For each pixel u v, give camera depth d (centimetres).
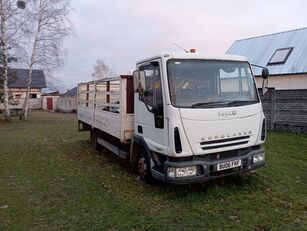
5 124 2352
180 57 590
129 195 627
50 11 2600
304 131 1327
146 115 651
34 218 528
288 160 895
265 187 652
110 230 476
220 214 524
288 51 2045
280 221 493
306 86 1875
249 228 470
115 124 805
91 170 843
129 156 785
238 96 619
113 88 832
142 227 482
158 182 676
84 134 1612
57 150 1168
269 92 1429
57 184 721
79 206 577
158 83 598
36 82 5441
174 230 470
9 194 657
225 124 580
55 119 2827
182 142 551
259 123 629
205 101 579
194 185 659
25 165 930
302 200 582
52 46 2664
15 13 2422
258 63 2122
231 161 584
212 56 616
